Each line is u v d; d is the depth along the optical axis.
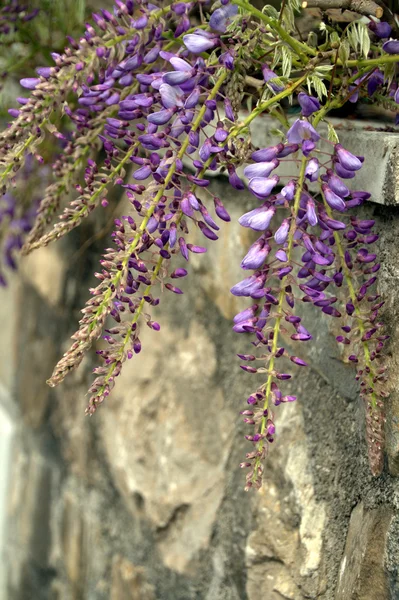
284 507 1.11
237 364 1.21
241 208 1.17
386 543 0.95
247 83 1.05
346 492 1.03
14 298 1.84
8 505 1.87
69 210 1.04
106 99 1.08
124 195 1.38
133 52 1.00
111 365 0.93
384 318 0.97
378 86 1.03
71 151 1.17
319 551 1.05
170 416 1.32
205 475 1.25
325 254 0.92
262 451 0.90
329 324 1.05
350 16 1.07
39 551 1.70
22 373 1.79
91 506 1.50
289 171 1.06
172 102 0.96
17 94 1.53
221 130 0.94
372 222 0.94
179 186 0.95
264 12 0.99
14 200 1.55
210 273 1.24
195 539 1.25
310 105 0.90
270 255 1.13
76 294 1.53
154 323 0.94
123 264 0.92
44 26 1.45
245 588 1.15
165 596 1.31
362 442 1.01
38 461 1.72
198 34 0.97
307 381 1.11
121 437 1.39
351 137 1.00
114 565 1.42
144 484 1.34
